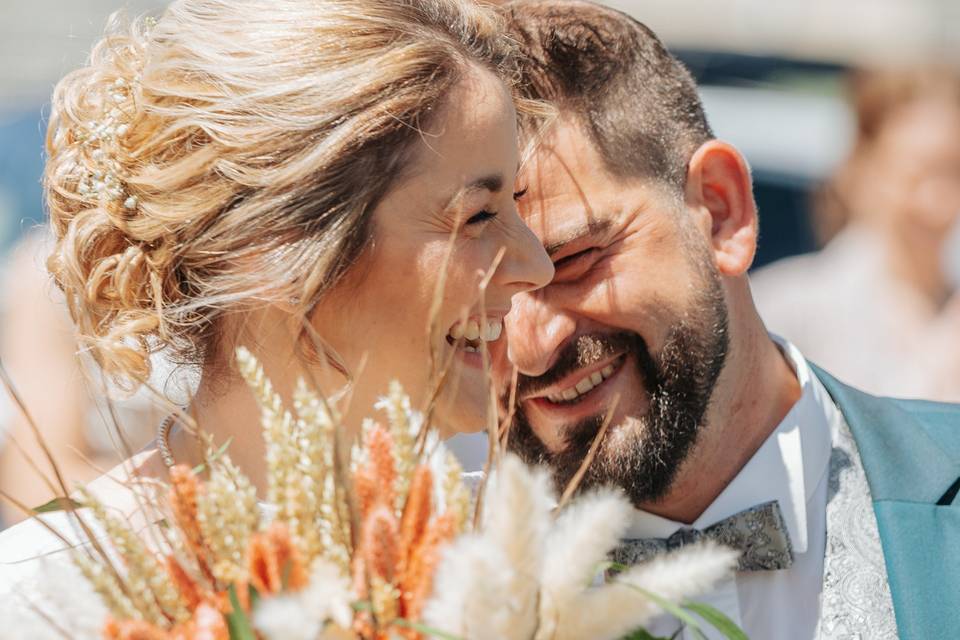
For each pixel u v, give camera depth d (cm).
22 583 185
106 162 200
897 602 235
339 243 187
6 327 409
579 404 243
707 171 250
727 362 246
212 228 191
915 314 510
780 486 249
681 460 243
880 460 252
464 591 146
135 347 197
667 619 234
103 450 401
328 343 192
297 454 162
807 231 618
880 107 520
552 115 237
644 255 239
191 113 193
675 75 255
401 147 189
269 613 141
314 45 192
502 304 198
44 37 559
